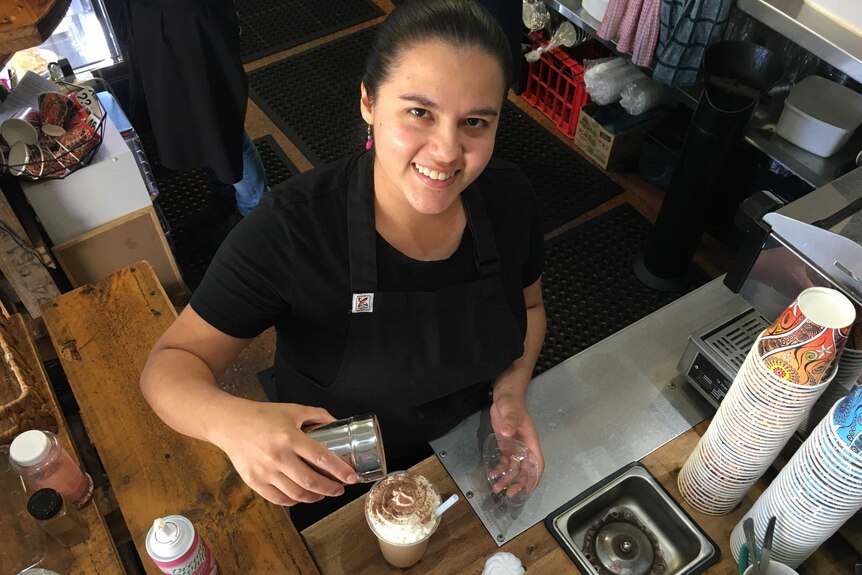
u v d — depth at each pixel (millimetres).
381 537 1049
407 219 1146
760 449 1046
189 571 1048
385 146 981
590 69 2822
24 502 1188
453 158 953
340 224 1159
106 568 1146
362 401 1328
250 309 1175
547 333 2502
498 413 1307
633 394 1368
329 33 3611
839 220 1140
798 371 939
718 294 1520
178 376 1096
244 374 2404
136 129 2768
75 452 1293
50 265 2076
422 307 1208
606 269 2686
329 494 933
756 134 2352
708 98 2041
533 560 1145
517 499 1205
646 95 2762
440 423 1430
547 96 3195
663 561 1199
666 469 1262
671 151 2824
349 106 3260
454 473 1241
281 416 962
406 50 915
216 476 1247
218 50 1980
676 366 1409
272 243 1142
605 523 1240
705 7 2129
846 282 1101
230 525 1189
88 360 1409
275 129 3154
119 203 2168
